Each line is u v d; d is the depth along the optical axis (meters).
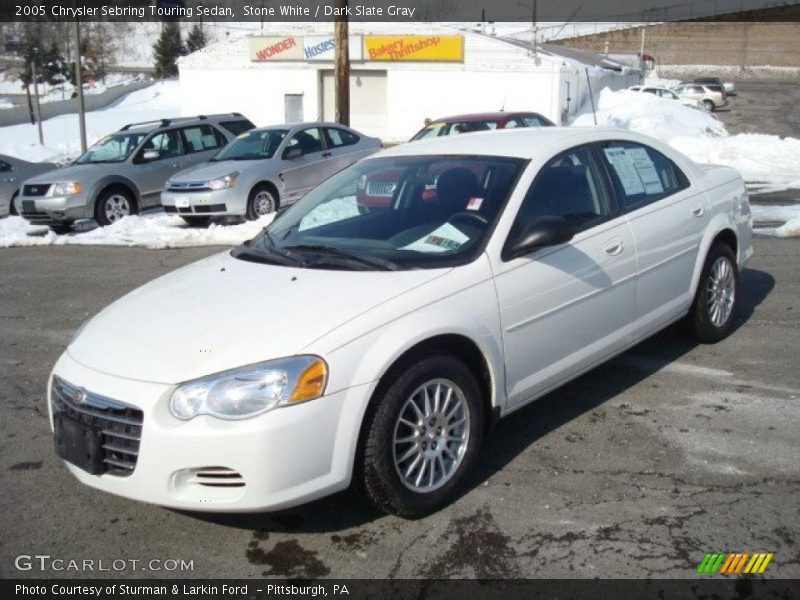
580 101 36.34
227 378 3.25
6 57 61.94
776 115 40.66
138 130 14.58
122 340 3.63
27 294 8.40
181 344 3.47
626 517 3.62
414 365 3.59
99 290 8.47
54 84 49.50
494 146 4.68
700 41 73.38
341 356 3.35
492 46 33.31
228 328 3.51
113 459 3.41
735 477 3.93
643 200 5.00
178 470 3.24
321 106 36.59
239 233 11.20
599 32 74.75
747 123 36.78
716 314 5.76
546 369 4.26
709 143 21.36
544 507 3.74
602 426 4.57
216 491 3.26
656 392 5.03
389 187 4.61
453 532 3.57
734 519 3.56
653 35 74.31
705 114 33.53
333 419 3.32
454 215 4.21
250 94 37.06
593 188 4.69
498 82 33.53
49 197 12.91
